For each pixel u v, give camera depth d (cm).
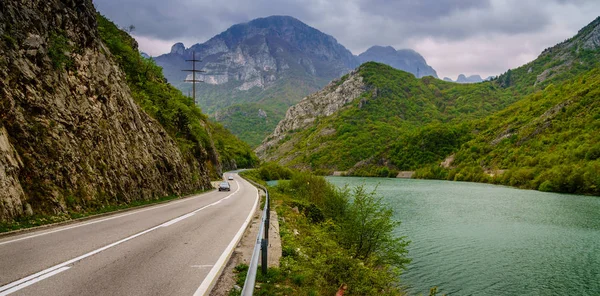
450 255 2366
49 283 570
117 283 589
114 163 1828
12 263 681
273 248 1009
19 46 1369
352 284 1015
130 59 3606
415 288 1800
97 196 1548
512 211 4338
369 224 1625
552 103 14538
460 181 11425
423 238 2839
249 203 2261
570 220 3719
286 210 2219
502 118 16900
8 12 1362
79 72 1752
